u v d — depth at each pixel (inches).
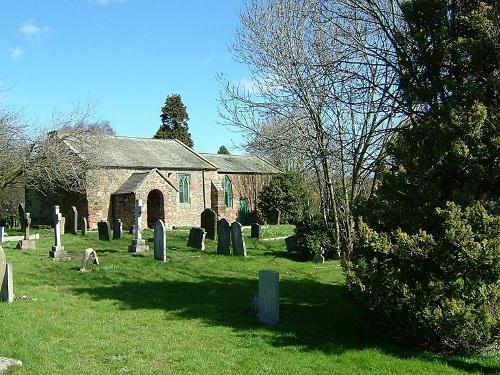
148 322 375.2
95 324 359.6
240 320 386.0
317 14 623.2
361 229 322.0
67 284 517.7
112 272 585.6
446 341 302.5
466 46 333.7
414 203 323.9
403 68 398.0
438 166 319.3
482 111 305.1
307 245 747.4
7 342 294.5
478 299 288.5
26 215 956.0
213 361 291.6
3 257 408.2
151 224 1540.4
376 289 310.3
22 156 1224.8
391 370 282.8
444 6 358.9
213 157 1948.8
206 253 775.7
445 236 292.7
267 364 289.1
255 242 964.6
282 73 648.4
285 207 1669.5
